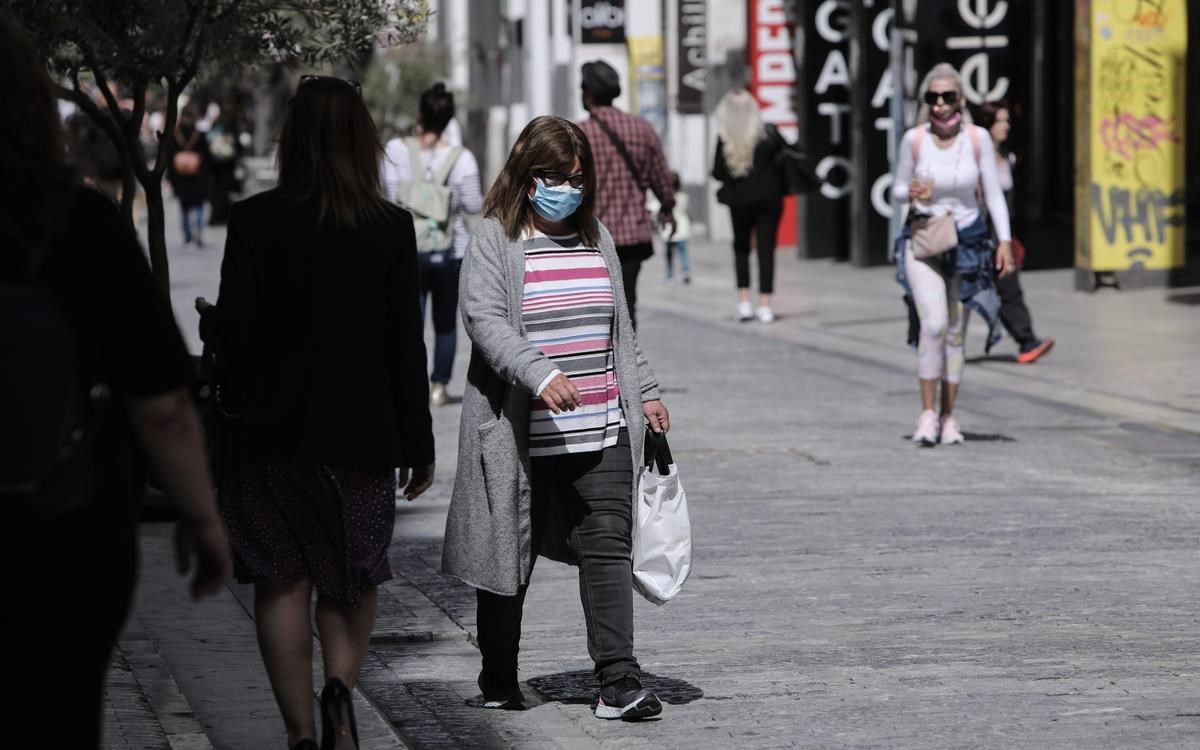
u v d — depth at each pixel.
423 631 18.19
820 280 65.31
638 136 33.00
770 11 81.81
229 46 22.45
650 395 15.20
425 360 13.32
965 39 67.44
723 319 52.28
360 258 12.95
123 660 16.75
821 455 29.16
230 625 18.31
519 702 15.39
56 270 8.29
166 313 8.84
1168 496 25.42
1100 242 55.12
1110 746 14.05
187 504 8.84
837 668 16.56
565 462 14.80
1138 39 54.50
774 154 50.62
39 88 8.16
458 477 14.70
